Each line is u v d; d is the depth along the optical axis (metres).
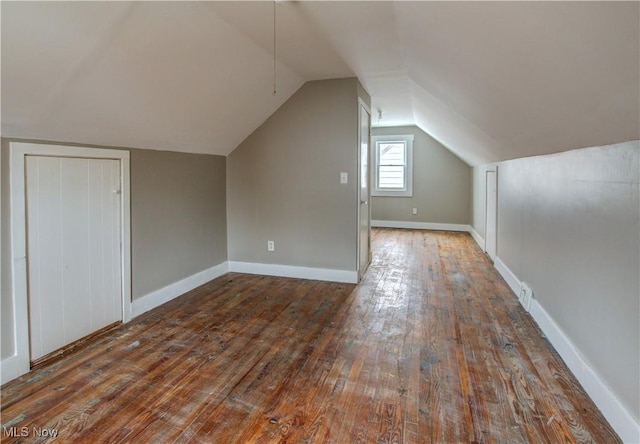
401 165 7.58
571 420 1.70
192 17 2.10
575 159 2.10
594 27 0.96
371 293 3.50
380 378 2.06
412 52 2.60
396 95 4.43
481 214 5.65
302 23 2.33
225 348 2.42
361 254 4.04
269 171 3.99
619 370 1.60
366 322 2.83
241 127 3.73
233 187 4.12
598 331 1.79
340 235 3.84
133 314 2.92
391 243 6.00
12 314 2.05
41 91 1.88
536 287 2.86
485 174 5.26
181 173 3.41
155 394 1.91
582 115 1.55
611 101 1.25
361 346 2.44
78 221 2.44
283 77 3.38
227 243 4.21
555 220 2.43
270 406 1.82
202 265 3.78
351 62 3.13
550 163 2.53
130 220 2.87
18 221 2.07
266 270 4.12
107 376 2.08
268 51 2.83
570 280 2.16
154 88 2.40
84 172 2.47
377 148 7.68
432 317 2.91
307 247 3.96
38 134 2.14
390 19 2.27
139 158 2.93
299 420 1.72
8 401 1.84
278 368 2.17
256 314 3.00
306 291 3.56
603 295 1.75
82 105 2.14
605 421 1.68
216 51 2.48
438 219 7.46
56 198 2.29
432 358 2.28
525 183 3.17
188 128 3.11
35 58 1.70
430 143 7.38
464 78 2.20
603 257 1.75
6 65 1.65
